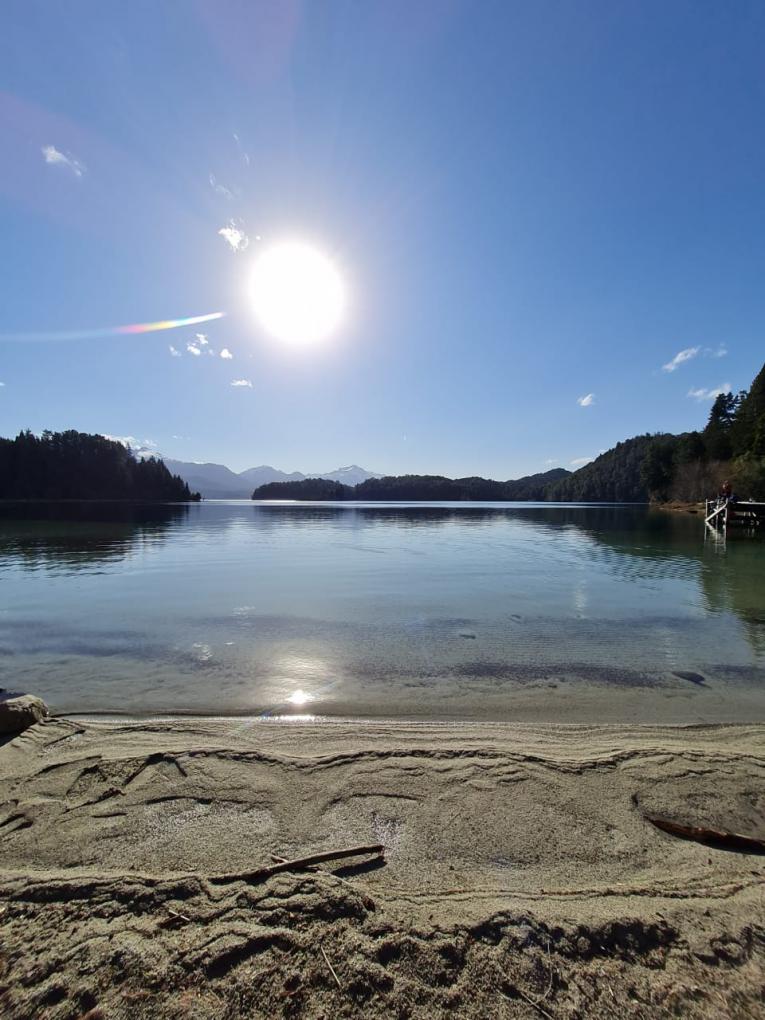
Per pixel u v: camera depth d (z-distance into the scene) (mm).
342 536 26156
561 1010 1669
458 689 5316
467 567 14711
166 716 4590
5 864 2418
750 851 2609
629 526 34500
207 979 1756
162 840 2615
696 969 1841
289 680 5543
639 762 3580
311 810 2924
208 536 25500
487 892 2250
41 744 3822
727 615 8648
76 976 1759
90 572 13477
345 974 1786
